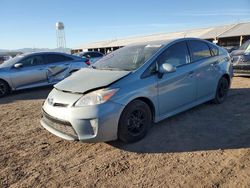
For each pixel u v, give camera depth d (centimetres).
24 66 943
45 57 984
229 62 624
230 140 408
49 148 423
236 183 296
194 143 405
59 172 347
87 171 345
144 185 305
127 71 425
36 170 355
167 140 420
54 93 425
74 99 385
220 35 3170
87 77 432
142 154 381
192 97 514
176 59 488
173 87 465
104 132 374
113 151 396
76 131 376
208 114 534
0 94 903
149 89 423
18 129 525
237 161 343
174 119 512
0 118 616
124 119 392
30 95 904
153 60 446
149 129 460
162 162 354
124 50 525
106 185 311
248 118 500
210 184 297
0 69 913
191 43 533
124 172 336
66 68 1001
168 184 303
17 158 393
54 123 407
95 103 372
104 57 541
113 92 382
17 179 336
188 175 318
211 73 557
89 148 412
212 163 343
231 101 625
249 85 825
